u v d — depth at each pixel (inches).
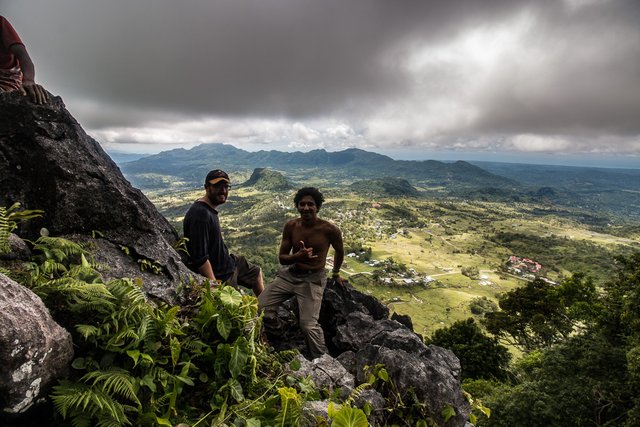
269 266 5226.4
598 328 898.7
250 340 116.3
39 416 77.7
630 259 1061.1
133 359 88.8
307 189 209.8
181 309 138.4
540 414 652.1
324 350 205.3
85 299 91.5
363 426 90.8
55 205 151.6
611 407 623.5
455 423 153.6
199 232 201.0
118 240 159.2
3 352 63.1
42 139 156.6
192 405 100.7
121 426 75.5
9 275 94.1
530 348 1386.6
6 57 154.1
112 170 197.5
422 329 3951.8
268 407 102.6
